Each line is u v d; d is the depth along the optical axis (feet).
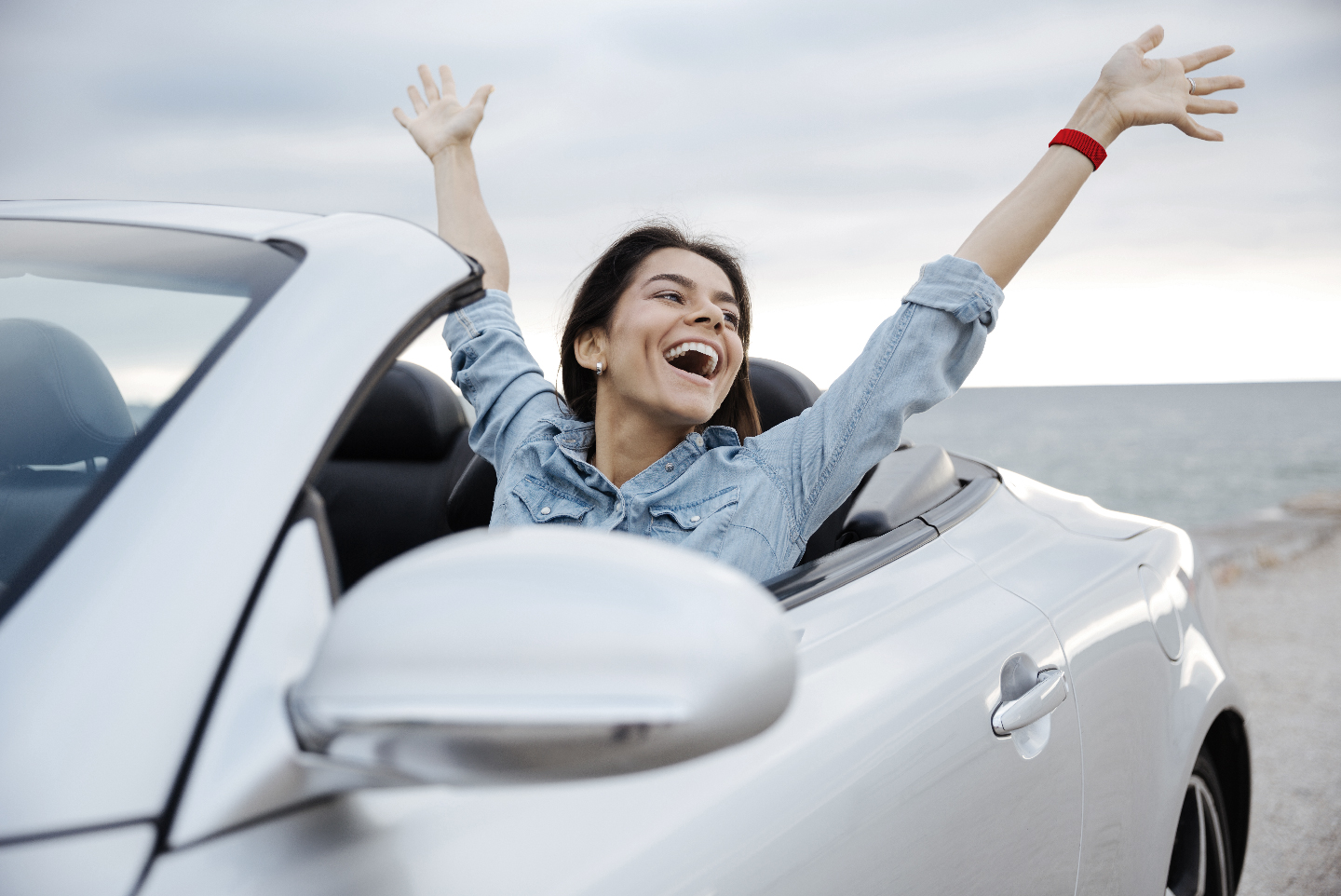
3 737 1.90
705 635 1.72
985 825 3.89
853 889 3.21
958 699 3.93
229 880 1.94
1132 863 5.01
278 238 3.24
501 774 1.75
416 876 2.25
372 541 6.78
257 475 2.33
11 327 2.99
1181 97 5.67
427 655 1.71
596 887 2.53
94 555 2.17
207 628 2.10
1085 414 283.38
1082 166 5.60
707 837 2.84
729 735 1.71
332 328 2.69
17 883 1.77
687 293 5.51
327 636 1.84
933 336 5.24
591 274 5.67
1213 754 6.40
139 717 1.98
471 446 6.21
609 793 2.77
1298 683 15.17
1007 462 182.91
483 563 1.83
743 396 6.38
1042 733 4.32
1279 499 129.49
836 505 5.37
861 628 3.99
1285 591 22.00
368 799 2.32
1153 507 130.62
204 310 2.85
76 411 2.65
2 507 2.45
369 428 6.78
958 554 4.86
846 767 3.35
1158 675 5.33
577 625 1.71
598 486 5.35
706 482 5.20
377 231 3.23
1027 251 5.55
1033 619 4.59
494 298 6.46
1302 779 11.57
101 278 3.17
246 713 2.03
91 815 1.87
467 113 6.88
